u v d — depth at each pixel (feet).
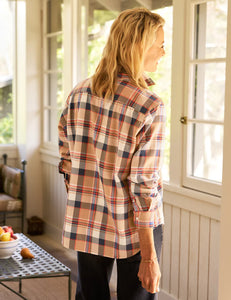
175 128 9.80
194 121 9.33
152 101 4.88
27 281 11.96
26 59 15.90
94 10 12.93
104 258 5.43
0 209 14.62
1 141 17.35
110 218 5.09
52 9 15.12
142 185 4.85
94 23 13.00
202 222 9.09
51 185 15.70
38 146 16.35
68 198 5.26
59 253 14.19
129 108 4.86
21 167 16.72
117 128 4.91
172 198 9.79
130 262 5.25
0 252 8.32
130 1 11.36
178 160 9.75
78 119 5.15
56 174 15.25
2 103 17.34
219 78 8.91
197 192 9.08
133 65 4.98
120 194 4.96
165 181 10.21
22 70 16.30
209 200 8.73
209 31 9.03
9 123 17.43
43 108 16.14
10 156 17.15
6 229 8.81
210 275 8.94
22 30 16.17
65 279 12.13
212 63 9.01
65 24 14.16
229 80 6.03
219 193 8.70
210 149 9.17
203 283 9.12
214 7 8.88
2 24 16.99
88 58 13.46
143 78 5.19
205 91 9.21
